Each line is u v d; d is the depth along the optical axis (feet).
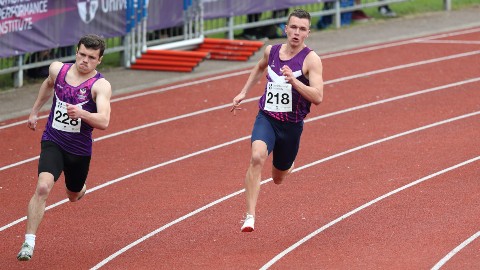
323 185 72.84
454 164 78.69
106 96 53.47
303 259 56.03
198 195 70.59
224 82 114.01
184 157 82.02
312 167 78.18
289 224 63.21
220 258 56.34
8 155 82.99
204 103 103.30
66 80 53.98
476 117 96.48
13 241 60.23
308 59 56.65
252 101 104.58
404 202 67.92
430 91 108.58
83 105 53.78
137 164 79.66
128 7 120.78
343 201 68.49
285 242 59.41
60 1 112.16
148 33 127.24
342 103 102.68
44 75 114.73
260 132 57.11
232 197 69.97
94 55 53.11
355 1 154.61
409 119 95.81
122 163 79.97
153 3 124.16
